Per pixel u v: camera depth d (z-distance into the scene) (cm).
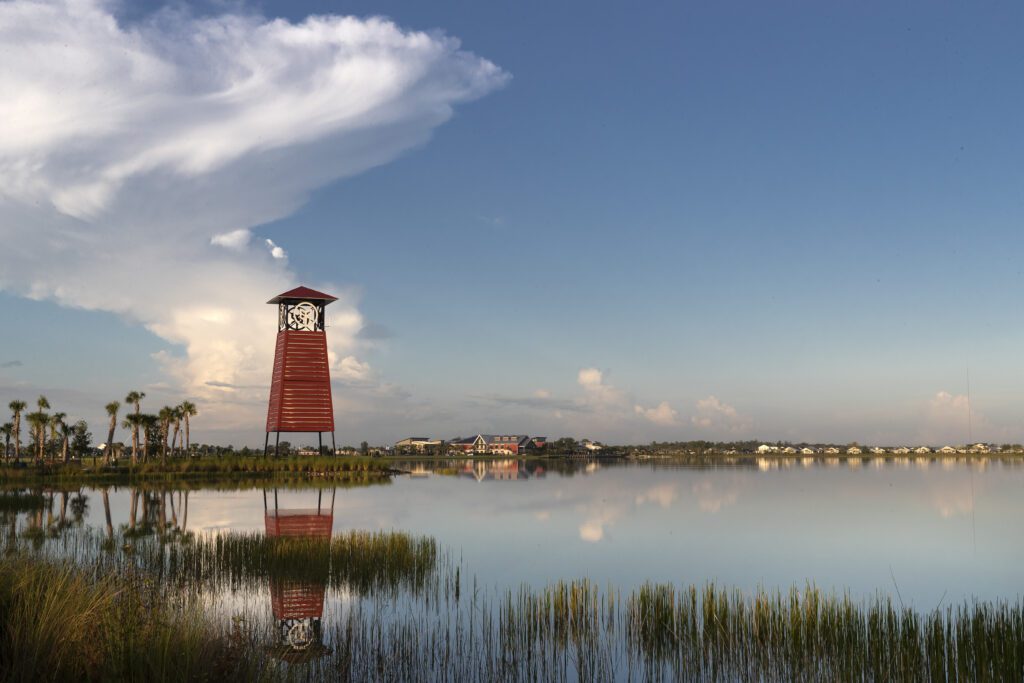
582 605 2225
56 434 12788
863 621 2036
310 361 11281
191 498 6750
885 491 8238
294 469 11038
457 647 1956
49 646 1321
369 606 2405
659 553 3766
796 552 3844
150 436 14638
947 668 1764
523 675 1770
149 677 1244
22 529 4253
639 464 19350
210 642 1412
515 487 8925
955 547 4050
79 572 1955
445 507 6225
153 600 1895
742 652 1916
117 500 6469
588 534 4497
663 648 1955
